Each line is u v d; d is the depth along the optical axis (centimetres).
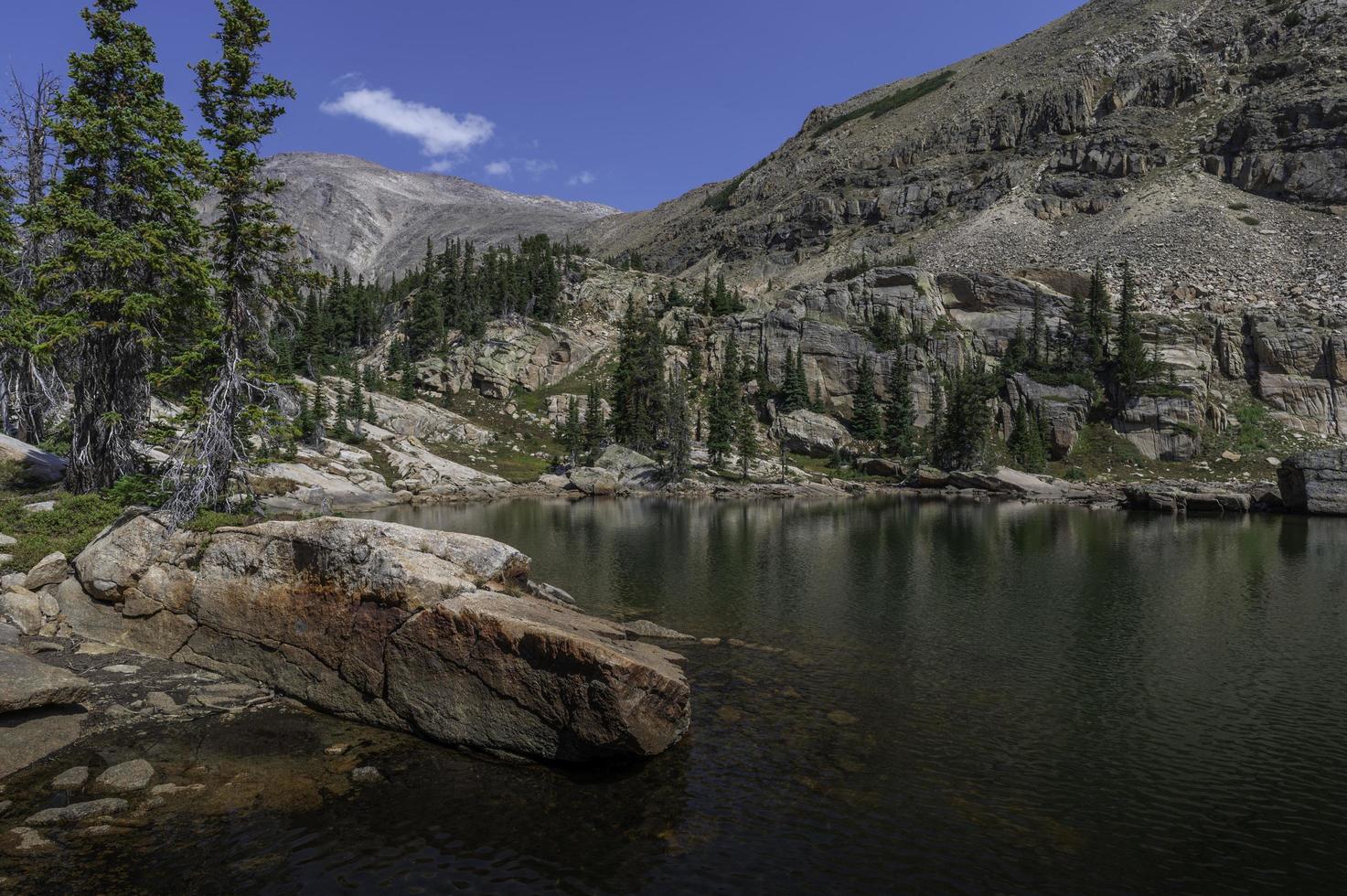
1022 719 1819
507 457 12700
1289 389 12281
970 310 15625
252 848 1150
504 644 1547
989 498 9875
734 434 12594
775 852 1188
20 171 4072
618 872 1117
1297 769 1554
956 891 1095
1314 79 18362
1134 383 12556
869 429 13850
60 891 1017
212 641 1952
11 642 1841
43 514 2603
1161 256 15688
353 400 11806
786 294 17162
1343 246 14525
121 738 1532
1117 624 2784
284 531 1902
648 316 17462
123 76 3278
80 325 3019
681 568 4031
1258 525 6431
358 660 1720
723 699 1930
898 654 2372
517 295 17675
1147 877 1152
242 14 2630
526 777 1445
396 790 1372
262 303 2808
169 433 2706
